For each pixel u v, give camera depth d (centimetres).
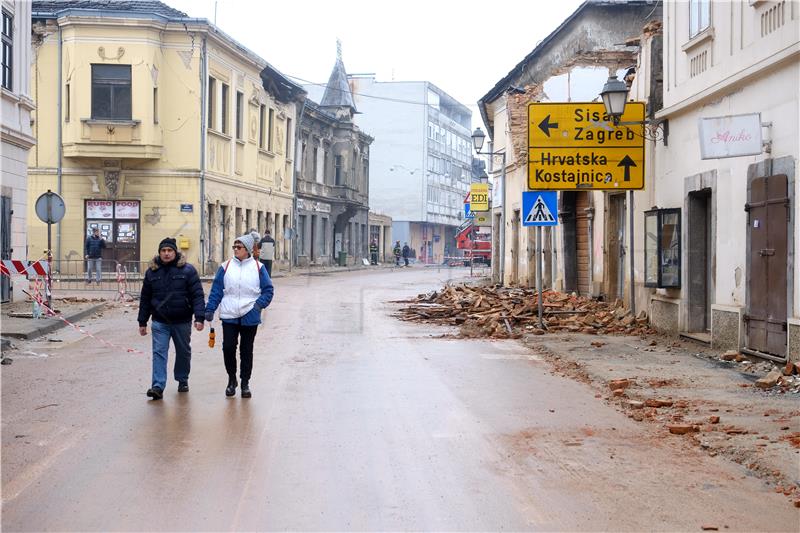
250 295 1043
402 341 1620
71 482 672
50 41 3612
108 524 576
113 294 2767
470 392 1080
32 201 3650
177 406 977
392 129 9494
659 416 928
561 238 2564
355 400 1019
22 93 2158
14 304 2142
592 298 2197
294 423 889
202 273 3731
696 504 630
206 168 3797
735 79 1288
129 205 3694
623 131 1728
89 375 1193
